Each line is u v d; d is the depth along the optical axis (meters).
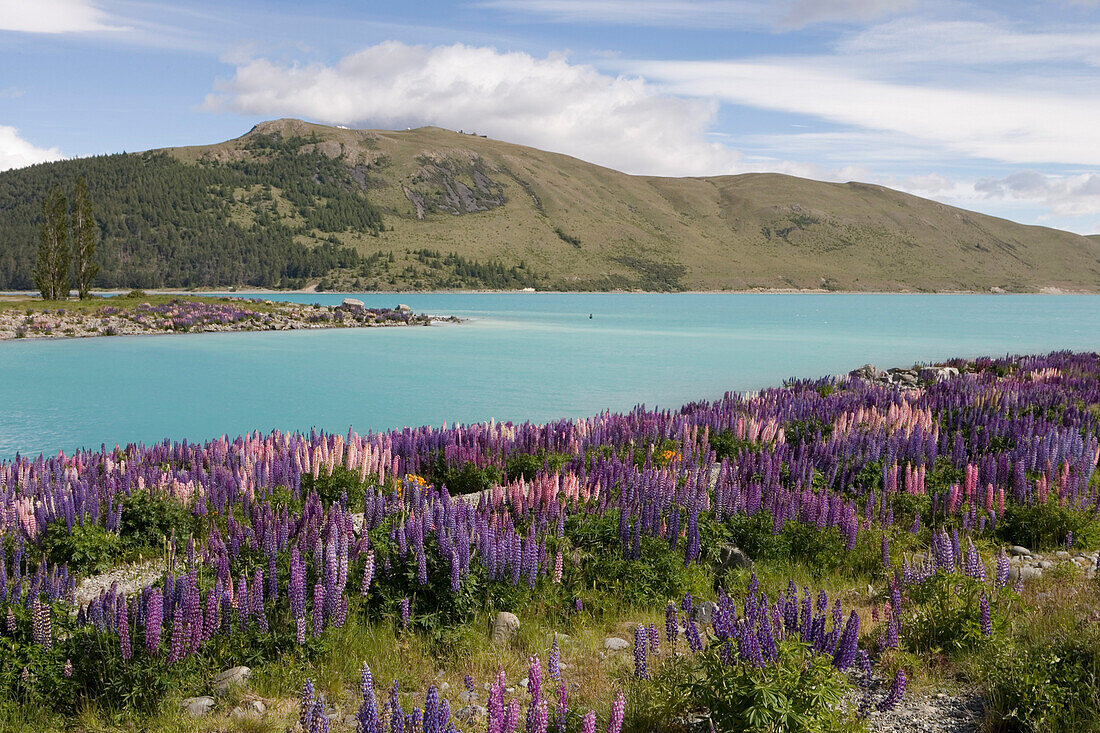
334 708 6.29
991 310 159.75
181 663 6.68
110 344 51.59
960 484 13.76
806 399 21.22
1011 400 20.34
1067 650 6.20
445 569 8.20
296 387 34.53
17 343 51.59
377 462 13.76
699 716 5.89
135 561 11.02
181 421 26.59
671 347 56.66
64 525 11.09
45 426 25.48
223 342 55.00
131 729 6.11
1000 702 5.86
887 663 6.64
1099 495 12.84
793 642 5.70
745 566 9.95
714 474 14.67
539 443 15.77
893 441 15.25
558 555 8.69
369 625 7.78
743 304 189.38
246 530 8.85
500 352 51.28
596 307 152.62
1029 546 11.53
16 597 7.72
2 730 6.06
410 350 51.78
